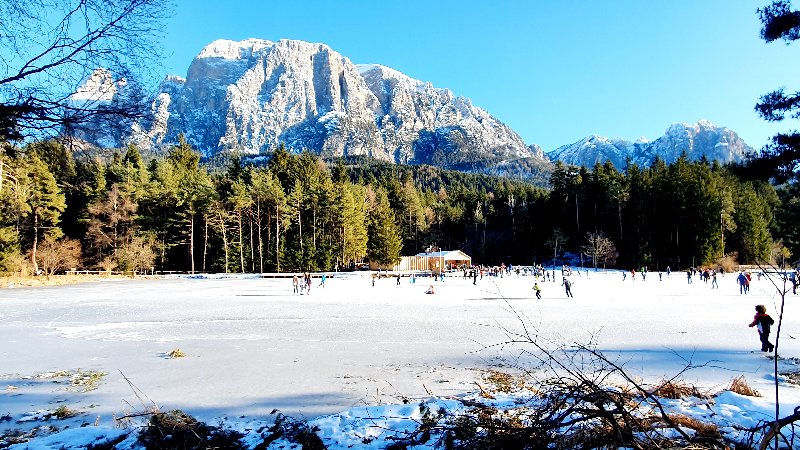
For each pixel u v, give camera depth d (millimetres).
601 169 82625
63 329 15312
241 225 65812
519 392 7242
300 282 43125
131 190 60281
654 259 66812
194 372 9094
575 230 82375
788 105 9438
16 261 45562
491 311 20234
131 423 5977
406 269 79875
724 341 12227
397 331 14555
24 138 3746
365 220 84312
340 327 15531
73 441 5098
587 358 10148
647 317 17547
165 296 30094
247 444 5129
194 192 63781
